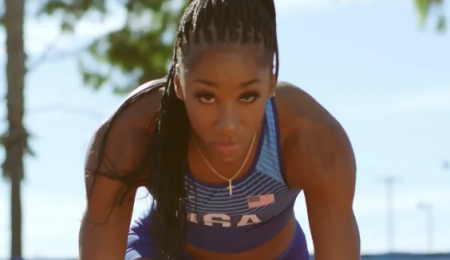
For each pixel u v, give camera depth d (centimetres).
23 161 1168
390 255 586
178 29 263
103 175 282
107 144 284
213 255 319
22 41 1188
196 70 252
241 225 304
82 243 287
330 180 282
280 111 284
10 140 1160
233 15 253
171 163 282
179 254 291
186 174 285
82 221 289
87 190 286
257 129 261
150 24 1233
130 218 291
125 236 288
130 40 1227
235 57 250
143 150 284
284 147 286
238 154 258
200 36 253
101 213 285
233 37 251
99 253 283
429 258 586
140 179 285
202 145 279
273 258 323
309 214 290
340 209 286
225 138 254
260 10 258
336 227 284
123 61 1227
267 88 257
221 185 287
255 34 254
